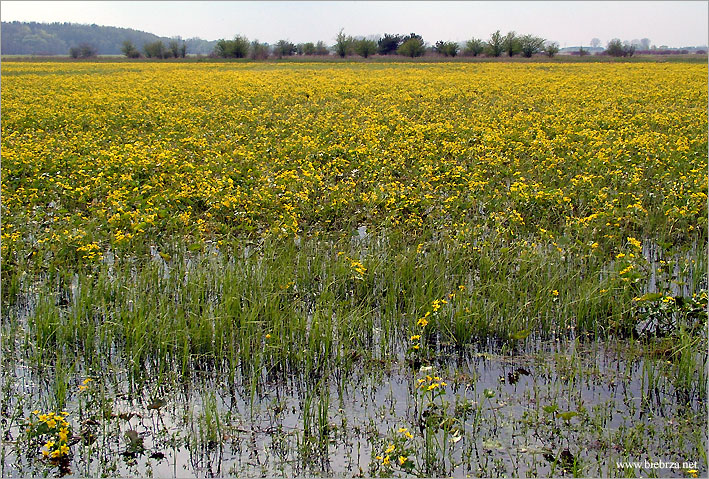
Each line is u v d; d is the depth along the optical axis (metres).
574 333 7.32
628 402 6.05
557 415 5.55
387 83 33.53
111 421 5.80
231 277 8.09
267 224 10.49
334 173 13.15
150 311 7.26
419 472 5.16
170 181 12.57
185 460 5.31
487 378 6.50
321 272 8.70
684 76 35.62
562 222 10.35
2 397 6.11
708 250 8.80
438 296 7.74
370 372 6.59
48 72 46.84
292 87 31.31
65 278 8.39
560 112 20.58
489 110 22.23
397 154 14.52
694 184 11.34
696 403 6.06
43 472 5.16
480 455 5.36
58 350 6.79
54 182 11.90
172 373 6.50
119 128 19.14
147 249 9.51
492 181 12.15
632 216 10.24
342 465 5.27
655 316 7.24
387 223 10.12
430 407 5.95
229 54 77.00
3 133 17.45
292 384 6.43
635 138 15.52
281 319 7.02
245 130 18.16
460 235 9.08
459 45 77.19
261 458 5.34
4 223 9.88
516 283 8.12
